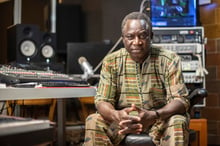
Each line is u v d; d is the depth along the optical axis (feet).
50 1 9.86
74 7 10.51
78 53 8.28
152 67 5.24
